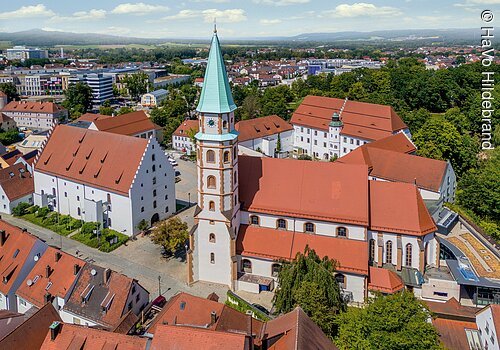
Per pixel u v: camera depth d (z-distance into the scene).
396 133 148.38
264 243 82.31
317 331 58.19
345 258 77.94
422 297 78.69
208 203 80.94
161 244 94.94
